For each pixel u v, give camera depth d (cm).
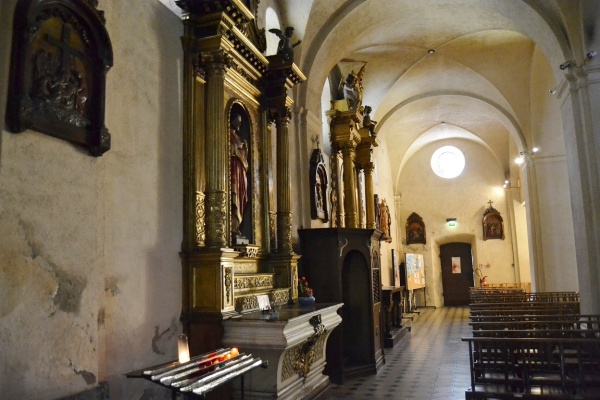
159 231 450
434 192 2094
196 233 488
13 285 274
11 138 282
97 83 350
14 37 289
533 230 1271
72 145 326
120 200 403
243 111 616
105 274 381
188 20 508
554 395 462
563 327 641
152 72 456
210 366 344
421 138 1962
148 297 428
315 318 551
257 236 630
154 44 462
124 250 404
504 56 1207
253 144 632
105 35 357
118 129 406
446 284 2105
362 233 834
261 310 539
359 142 1147
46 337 291
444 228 2067
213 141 507
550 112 1247
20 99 283
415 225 2089
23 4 292
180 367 326
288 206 675
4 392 265
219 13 499
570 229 1231
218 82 516
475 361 573
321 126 962
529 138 1298
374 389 695
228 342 470
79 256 320
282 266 653
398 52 1166
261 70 635
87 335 320
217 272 474
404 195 2120
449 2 944
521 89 1277
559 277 1223
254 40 632
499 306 846
